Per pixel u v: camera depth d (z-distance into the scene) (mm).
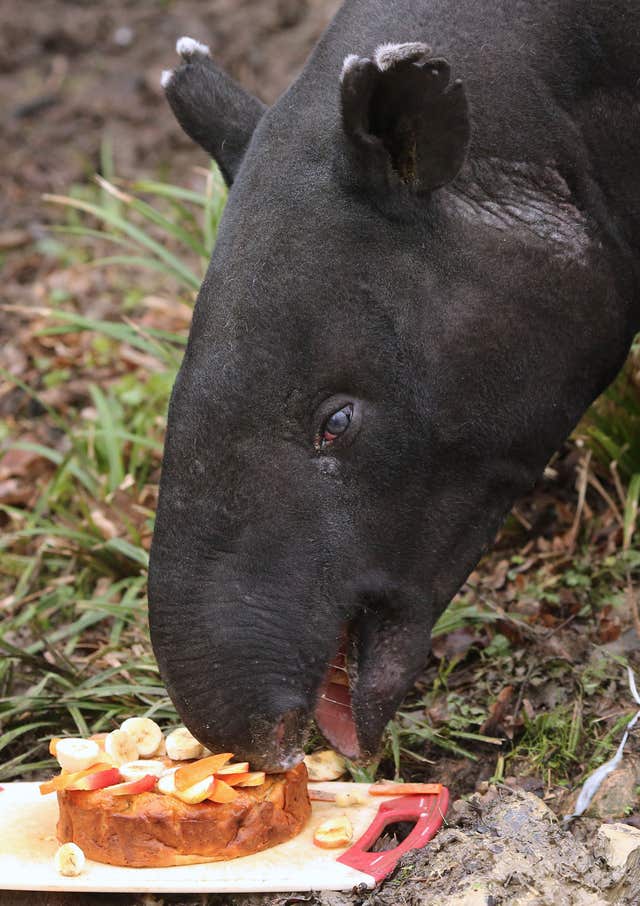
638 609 6805
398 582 5051
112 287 10969
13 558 8055
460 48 5188
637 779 5574
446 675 6473
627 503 7211
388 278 4883
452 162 4797
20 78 14570
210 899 5121
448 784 5949
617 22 5262
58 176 12969
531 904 4750
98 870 5000
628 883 4891
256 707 4742
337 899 4898
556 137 5258
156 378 9242
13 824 5367
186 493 4746
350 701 5168
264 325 4766
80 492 8633
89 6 15305
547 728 6102
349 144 4746
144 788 5031
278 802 5125
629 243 5531
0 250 11914
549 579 7184
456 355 4992
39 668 6684
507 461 5234
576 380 5371
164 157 12984
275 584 4770
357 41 5176
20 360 10297
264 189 4918
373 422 4879
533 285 5125
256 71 13469
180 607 4723
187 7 14898
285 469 4781
